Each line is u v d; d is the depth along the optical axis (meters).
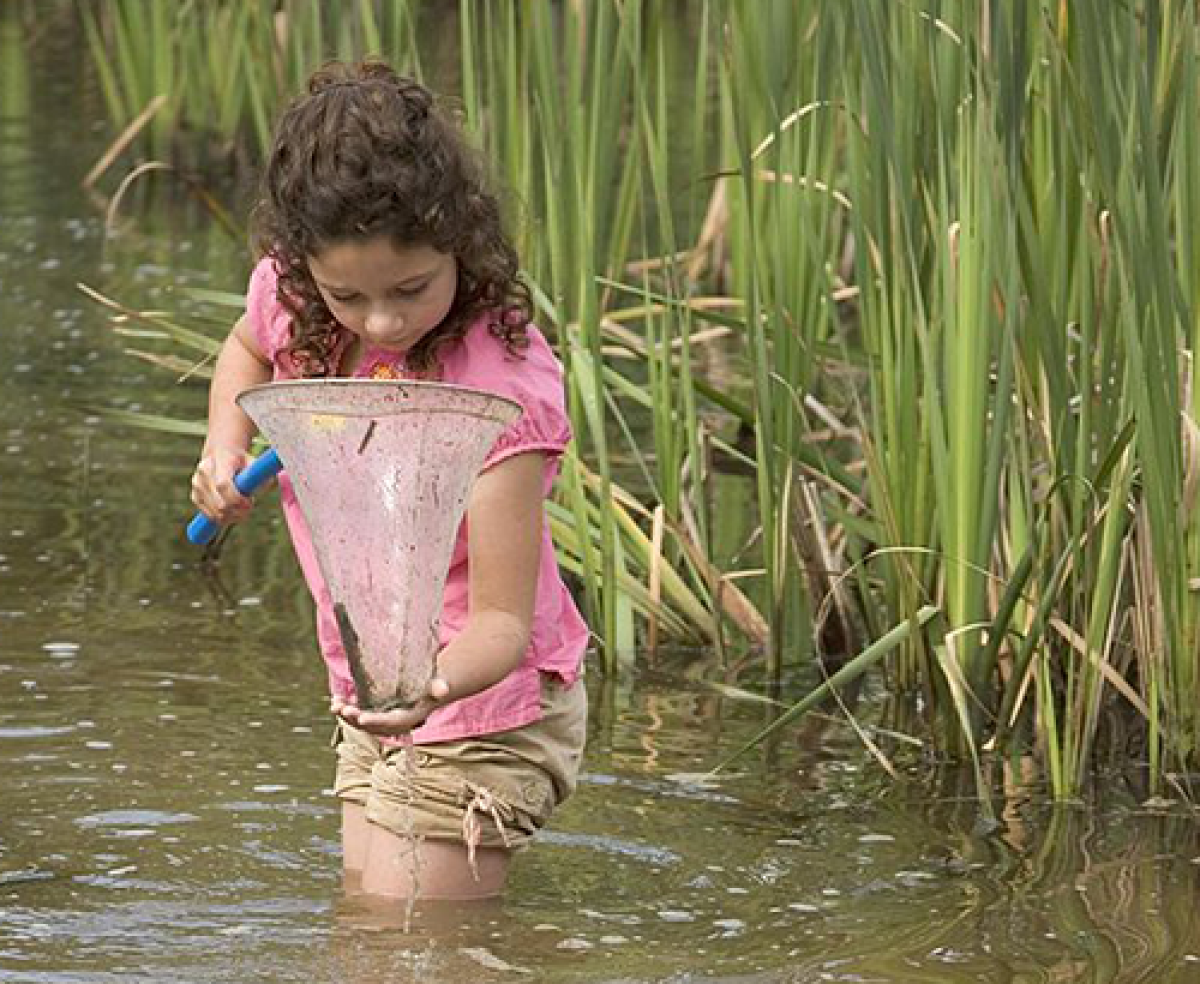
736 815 6.73
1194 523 7.10
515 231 9.02
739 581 9.12
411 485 5.12
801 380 8.12
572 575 9.03
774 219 8.06
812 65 8.70
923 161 7.51
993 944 5.69
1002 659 7.55
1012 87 6.95
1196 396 7.06
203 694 7.69
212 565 9.24
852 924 5.83
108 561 9.23
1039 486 7.62
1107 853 6.43
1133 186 6.75
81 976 5.36
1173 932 5.78
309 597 8.86
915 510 7.55
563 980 5.38
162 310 13.73
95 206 17.09
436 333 5.64
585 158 9.53
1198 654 7.05
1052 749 6.95
